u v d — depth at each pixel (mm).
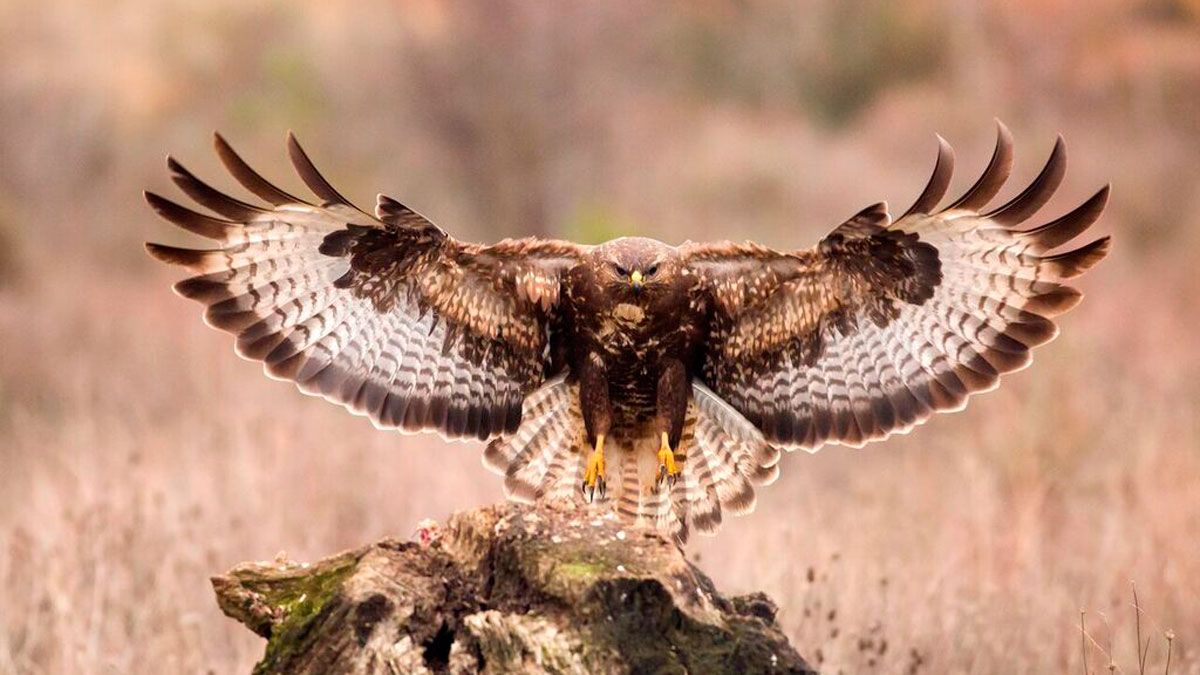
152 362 21328
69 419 18844
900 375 9352
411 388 9336
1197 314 25531
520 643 7195
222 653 11867
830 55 52719
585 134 41156
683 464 9828
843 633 11570
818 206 37969
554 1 41812
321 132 41031
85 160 41031
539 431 9781
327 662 7406
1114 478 15477
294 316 8977
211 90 45656
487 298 9406
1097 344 21500
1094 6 49281
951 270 9039
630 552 7488
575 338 9562
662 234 33625
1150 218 35688
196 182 8461
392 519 14930
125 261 34406
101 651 11133
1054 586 12641
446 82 40750
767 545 13648
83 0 48312
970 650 11594
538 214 39938
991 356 9117
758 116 49375
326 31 45750
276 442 16250
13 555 12820
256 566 7832
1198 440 16984
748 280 9508
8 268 27812
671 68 50750
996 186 8641
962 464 16344
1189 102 43875
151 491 14391
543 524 7645
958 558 13320
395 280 9172
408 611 7441
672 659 7188
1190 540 13359
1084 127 43500
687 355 9609
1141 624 11781
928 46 51906
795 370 9602
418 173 40125
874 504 15336
